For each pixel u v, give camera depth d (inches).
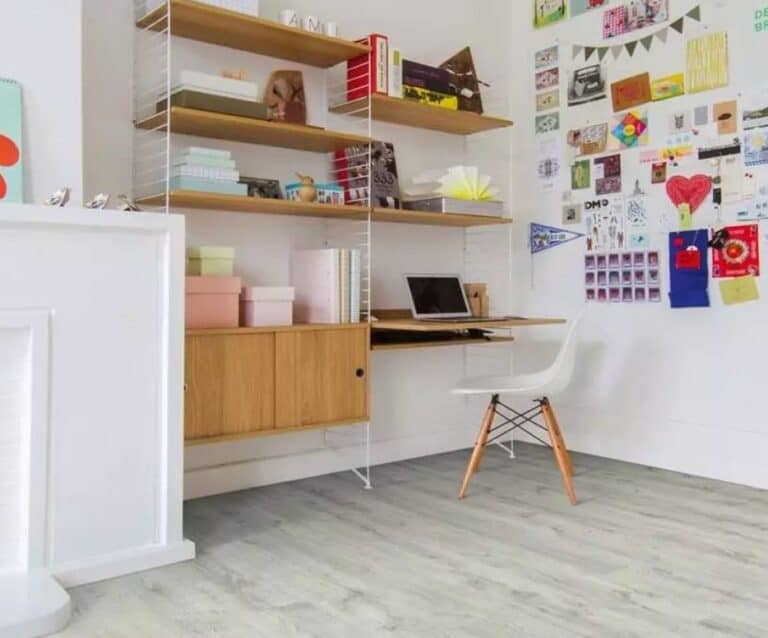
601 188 140.1
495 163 154.7
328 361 113.0
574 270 145.3
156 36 109.8
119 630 68.3
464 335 134.5
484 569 83.6
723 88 122.3
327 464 129.9
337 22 130.0
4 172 83.6
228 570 83.4
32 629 66.8
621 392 138.3
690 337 127.6
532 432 153.9
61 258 78.8
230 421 102.8
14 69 85.1
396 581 80.0
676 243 128.1
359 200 122.9
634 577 81.3
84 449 80.9
